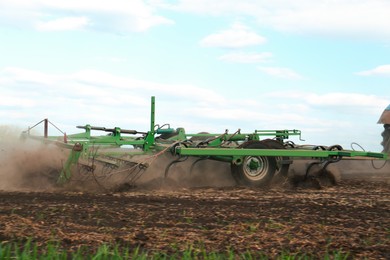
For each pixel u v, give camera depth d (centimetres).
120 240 599
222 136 1230
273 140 1165
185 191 1047
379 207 868
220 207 838
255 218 742
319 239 620
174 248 569
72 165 1018
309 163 1230
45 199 887
